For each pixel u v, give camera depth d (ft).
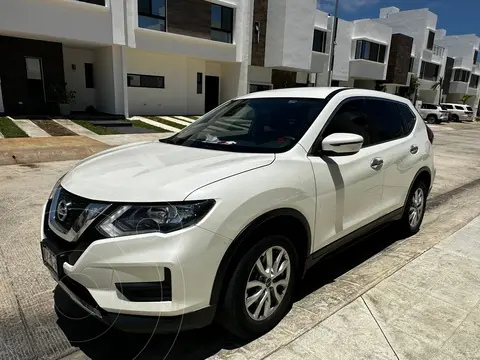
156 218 6.43
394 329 8.40
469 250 13.07
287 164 8.27
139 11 50.21
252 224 7.16
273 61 67.36
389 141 12.09
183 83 61.46
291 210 7.98
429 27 113.80
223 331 8.27
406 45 102.27
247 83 66.64
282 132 9.48
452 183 25.09
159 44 53.42
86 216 6.69
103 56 51.78
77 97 54.80
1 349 7.51
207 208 6.63
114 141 35.04
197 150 9.30
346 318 8.79
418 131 14.06
